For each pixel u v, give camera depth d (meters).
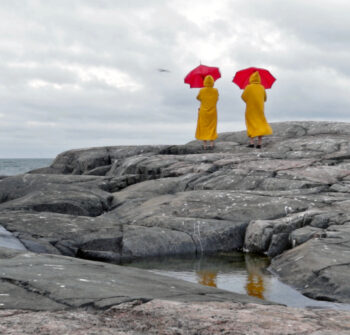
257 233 6.55
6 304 2.61
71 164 16.28
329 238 5.52
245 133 16.27
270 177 9.56
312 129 15.52
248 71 14.08
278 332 2.20
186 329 2.24
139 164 12.20
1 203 9.33
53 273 3.36
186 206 7.77
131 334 2.16
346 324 2.41
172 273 5.22
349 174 9.52
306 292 4.18
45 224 6.77
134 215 7.85
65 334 2.11
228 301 2.86
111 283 3.17
